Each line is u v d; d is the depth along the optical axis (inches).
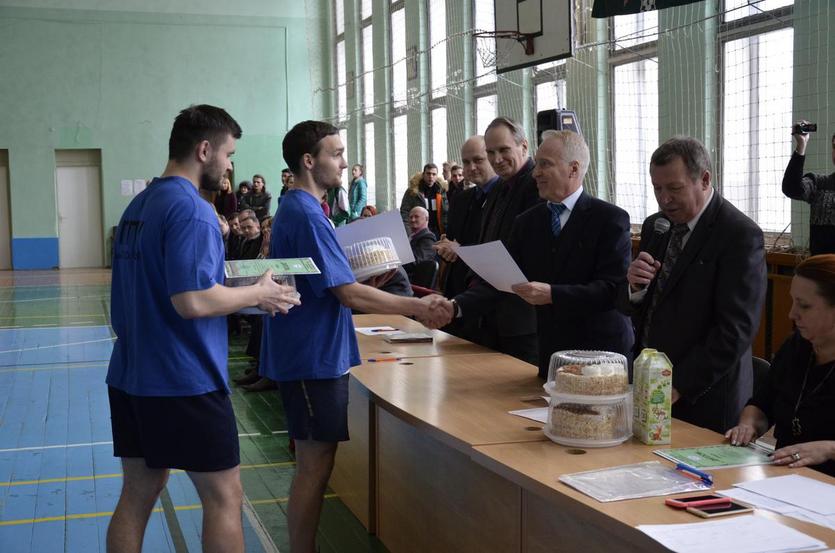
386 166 543.2
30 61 621.0
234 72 658.2
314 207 102.9
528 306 146.6
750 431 87.5
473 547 97.2
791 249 208.5
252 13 658.2
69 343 325.7
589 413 85.7
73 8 625.0
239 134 94.7
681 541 60.3
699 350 94.5
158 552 127.4
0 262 636.7
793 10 211.5
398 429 120.0
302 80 670.5
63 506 148.6
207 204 89.1
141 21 637.9
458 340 154.9
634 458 81.3
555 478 75.2
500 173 142.0
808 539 60.5
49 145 628.1
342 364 103.7
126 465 94.7
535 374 122.6
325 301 103.0
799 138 175.0
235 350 314.5
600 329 113.2
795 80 209.9
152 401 87.2
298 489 105.6
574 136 114.1
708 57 243.0
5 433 197.5
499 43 293.9
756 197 228.5
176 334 87.5
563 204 114.8
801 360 87.2
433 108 470.6
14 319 391.5
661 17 260.4
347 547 127.1
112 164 639.8
